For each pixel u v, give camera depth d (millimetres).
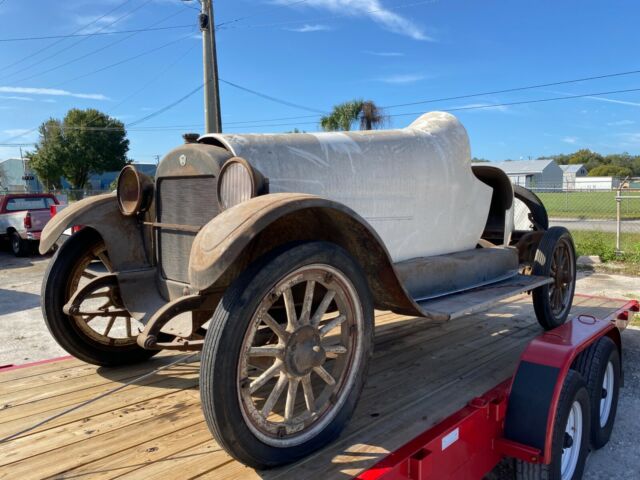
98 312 2916
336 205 1900
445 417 2309
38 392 2650
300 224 2160
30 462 1937
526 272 4406
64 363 3156
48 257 13016
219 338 1704
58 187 49125
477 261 3420
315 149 2746
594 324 3119
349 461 1913
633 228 15969
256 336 2398
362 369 2135
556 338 2781
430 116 3570
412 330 3953
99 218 2963
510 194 4066
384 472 1763
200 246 1752
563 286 4047
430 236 3285
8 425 2252
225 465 1901
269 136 2686
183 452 2002
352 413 2117
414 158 3139
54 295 2895
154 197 2941
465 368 3061
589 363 2961
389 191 2980
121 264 2977
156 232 2910
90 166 48281
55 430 2199
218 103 15328
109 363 3037
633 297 7164
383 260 2186
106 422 2279
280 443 1861
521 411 2465
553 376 2480
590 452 3244
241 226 1718
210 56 15062
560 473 2561
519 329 4027
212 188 2492
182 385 2746
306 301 1964
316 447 1968
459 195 3447
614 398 3328
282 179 2543
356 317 2100
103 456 1977
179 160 2658
